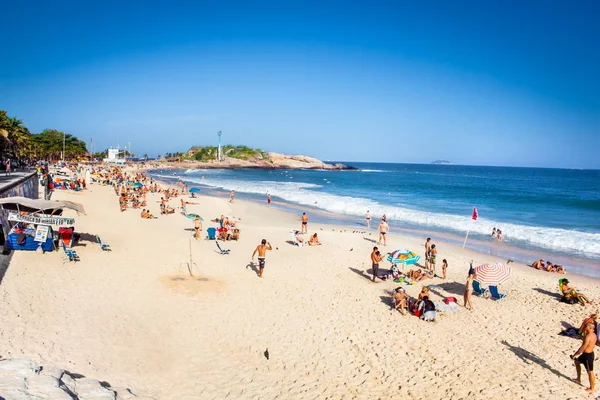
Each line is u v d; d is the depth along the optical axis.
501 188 74.62
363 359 9.28
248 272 15.48
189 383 7.91
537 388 8.27
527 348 10.03
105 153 161.88
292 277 15.13
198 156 169.50
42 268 12.81
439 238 25.09
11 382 5.46
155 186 46.94
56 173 53.50
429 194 56.91
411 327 10.98
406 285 14.69
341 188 66.81
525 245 23.56
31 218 14.29
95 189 42.94
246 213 33.19
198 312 11.34
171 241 19.72
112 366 7.83
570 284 15.91
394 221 31.23
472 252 21.39
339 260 17.97
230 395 7.65
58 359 7.50
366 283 14.73
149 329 9.92
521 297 13.88
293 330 10.62
